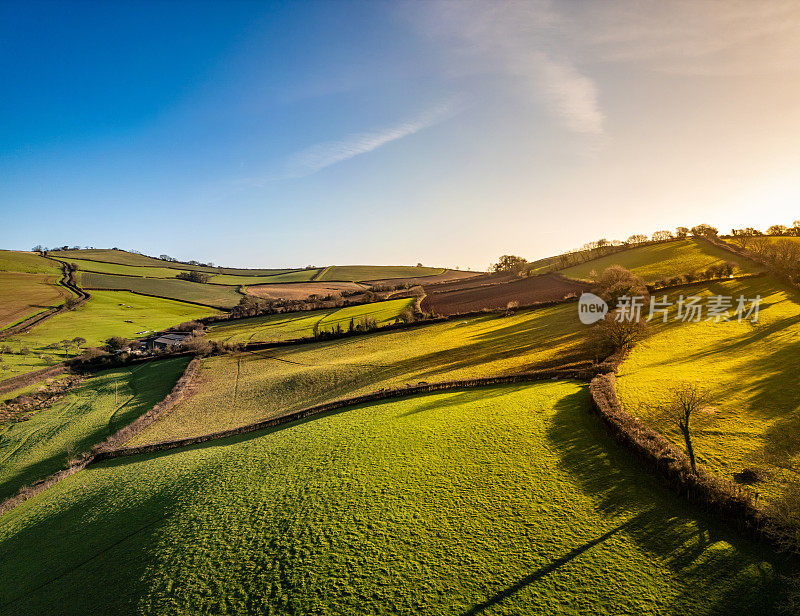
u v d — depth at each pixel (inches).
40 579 999.0
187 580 848.3
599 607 631.2
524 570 721.0
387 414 1535.4
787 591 609.9
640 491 874.8
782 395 1209.4
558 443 1106.1
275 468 1238.3
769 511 682.2
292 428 1600.6
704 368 1541.6
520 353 2217.0
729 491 781.3
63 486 1561.3
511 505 889.5
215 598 789.2
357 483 1067.3
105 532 1127.0
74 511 1320.1
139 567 927.0
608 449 1047.6
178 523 1053.8
